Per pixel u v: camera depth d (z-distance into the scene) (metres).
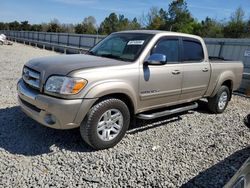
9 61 13.57
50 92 3.56
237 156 4.14
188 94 5.25
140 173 3.43
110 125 3.95
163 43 4.66
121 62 4.10
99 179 3.22
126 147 4.13
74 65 3.74
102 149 3.96
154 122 5.41
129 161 3.71
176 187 3.21
